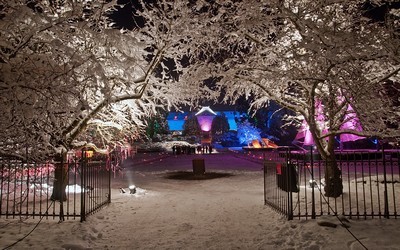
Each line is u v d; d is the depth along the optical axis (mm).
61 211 8398
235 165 27797
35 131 8414
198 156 42938
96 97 10664
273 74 9617
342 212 8352
